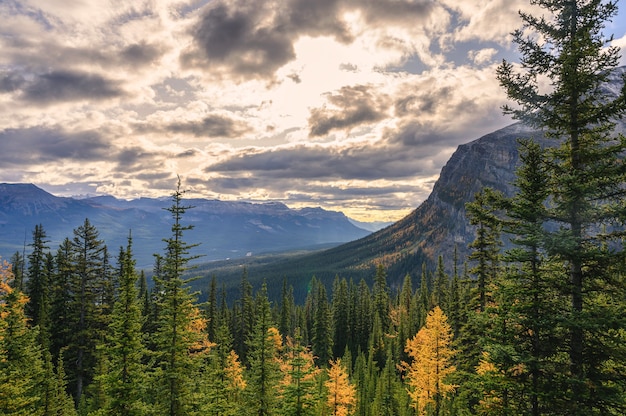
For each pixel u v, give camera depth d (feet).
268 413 81.15
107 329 139.13
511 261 47.98
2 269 106.22
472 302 85.25
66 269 134.41
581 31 41.88
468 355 84.43
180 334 70.08
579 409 39.83
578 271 44.11
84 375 133.59
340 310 284.20
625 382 40.88
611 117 43.32
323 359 233.96
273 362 85.56
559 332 45.39
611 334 42.55
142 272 177.47
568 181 41.78
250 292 271.28
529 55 45.57
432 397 104.58
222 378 106.01
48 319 133.28
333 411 118.93
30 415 64.69
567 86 43.06
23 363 75.25
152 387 68.85
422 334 114.21
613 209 40.52
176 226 73.15
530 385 44.91
